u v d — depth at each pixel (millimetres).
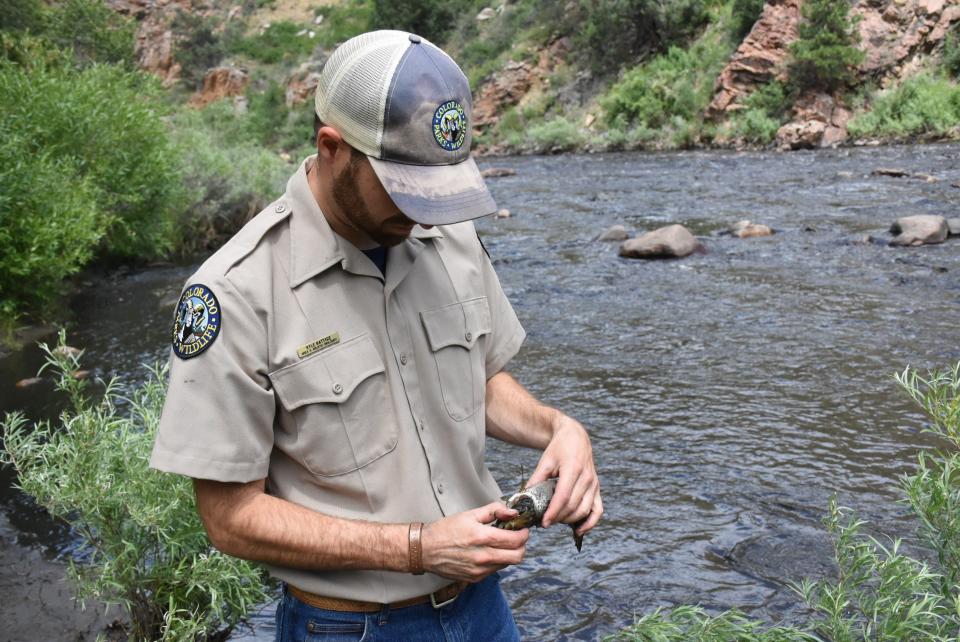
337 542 1438
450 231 1682
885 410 5406
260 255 1458
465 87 1424
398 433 1534
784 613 3295
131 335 8008
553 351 7082
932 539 2080
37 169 8570
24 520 4289
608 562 3783
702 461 4789
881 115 25484
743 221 12102
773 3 28562
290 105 47531
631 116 32594
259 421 1441
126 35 30922
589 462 1639
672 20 33906
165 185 11125
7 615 3338
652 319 7902
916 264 9375
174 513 2855
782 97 27609
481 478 1705
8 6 19391
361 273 1491
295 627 1602
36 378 6742
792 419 5344
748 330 7367
